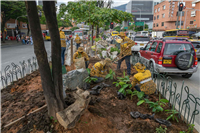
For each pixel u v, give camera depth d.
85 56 5.60
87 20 8.75
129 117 3.12
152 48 6.91
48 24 2.35
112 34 26.83
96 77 4.80
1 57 11.29
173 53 5.81
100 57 8.99
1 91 4.30
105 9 8.87
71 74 4.20
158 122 2.93
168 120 3.12
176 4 41.12
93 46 9.69
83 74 4.48
